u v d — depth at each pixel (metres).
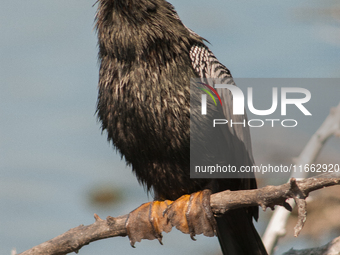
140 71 9.73
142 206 9.84
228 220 9.89
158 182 10.37
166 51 9.83
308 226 12.27
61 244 9.27
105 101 10.16
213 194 9.21
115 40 9.89
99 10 10.37
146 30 9.78
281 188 7.67
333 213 12.15
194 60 10.07
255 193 8.11
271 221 10.63
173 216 9.41
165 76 9.75
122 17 9.89
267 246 10.39
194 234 9.23
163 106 9.70
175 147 9.85
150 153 10.06
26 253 9.26
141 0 9.84
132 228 9.48
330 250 9.56
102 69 10.27
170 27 10.00
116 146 10.55
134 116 9.81
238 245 10.06
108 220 9.42
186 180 10.13
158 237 9.49
